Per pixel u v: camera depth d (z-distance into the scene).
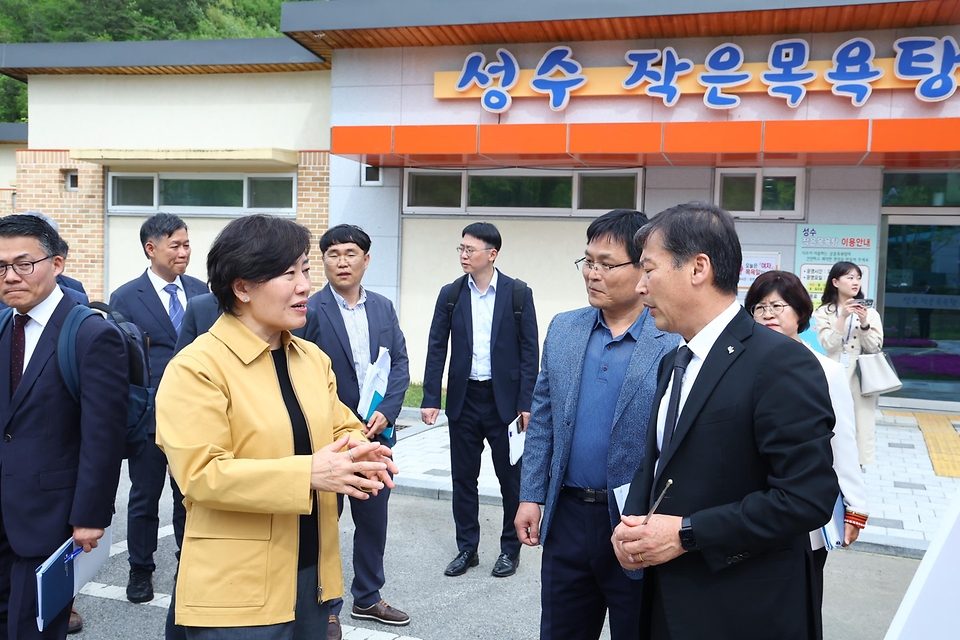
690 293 2.11
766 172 9.71
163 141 12.03
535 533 2.96
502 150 9.40
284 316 2.28
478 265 4.89
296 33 10.01
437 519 5.99
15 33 30.66
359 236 4.11
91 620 4.08
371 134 9.73
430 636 3.98
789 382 1.96
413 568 4.96
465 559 4.91
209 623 2.15
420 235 10.91
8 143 15.32
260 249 2.22
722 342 2.08
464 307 4.97
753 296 3.34
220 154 10.97
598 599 2.86
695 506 2.04
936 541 1.74
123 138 12.16
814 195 9.57
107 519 2.93
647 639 2.20
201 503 2.14
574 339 2.89
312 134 11.51
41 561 2.88
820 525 1.89
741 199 9.83
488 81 10.17
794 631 2.02
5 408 2.92
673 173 10.01
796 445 1.92
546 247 10.54
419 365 11.03
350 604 4.37
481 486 6.69
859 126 8.38
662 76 9.55
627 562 2.08
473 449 4.95
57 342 2.95
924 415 9.57
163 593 4.44
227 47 11.26
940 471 7.11
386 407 4.15
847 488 2.91
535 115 10.14
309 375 2.45
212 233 11.95
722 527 1.94
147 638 3.88
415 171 10.91
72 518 2.86
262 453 2.23
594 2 8.95
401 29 9.70
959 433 8.62
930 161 8.94
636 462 2.63
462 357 4.91
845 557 5.23
